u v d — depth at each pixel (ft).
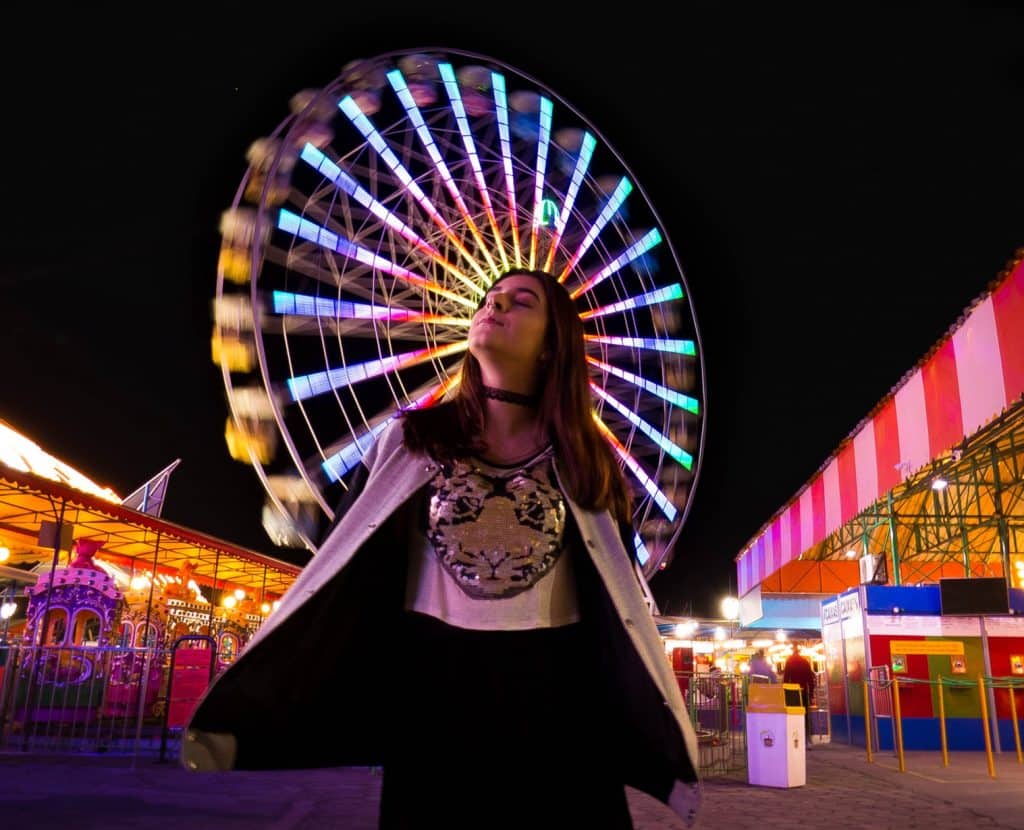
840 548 78.95
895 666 44.14
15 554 53.42
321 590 4.14
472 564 4.39
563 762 4.18
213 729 4.02
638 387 49.80
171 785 23.65
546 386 4.89
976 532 66.28
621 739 4.34
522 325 4.87
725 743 35.09
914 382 32.58
